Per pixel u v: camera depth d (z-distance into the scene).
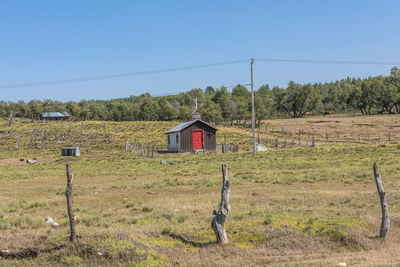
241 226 12.38
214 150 58.94
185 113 142.00
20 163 48.22
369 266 9.27
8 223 13.83
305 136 89.62
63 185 26.88
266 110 128.88
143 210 16.83
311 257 10.21
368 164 31.17
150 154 53.38
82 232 11.41
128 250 10.26
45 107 157.62
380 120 124.12
